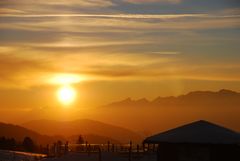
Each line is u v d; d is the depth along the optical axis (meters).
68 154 59.00
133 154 56.78
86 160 52.56
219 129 29.16
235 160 27.59
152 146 58.34
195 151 28.31
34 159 58.94
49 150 67.75
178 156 28.73
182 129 29.88
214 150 27.83
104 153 58.19
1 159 57.25
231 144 27.27
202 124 29.91
